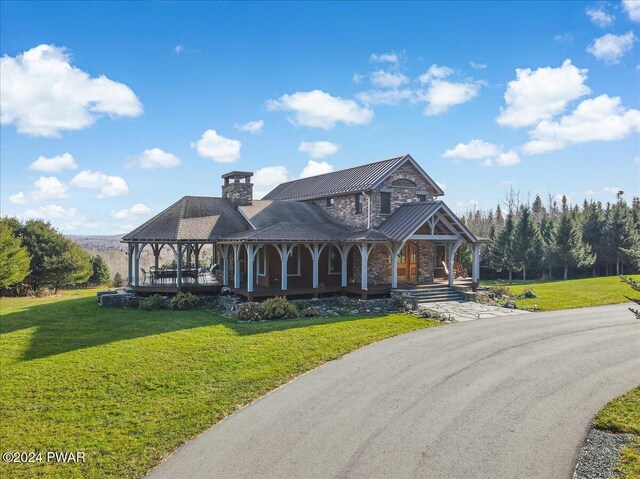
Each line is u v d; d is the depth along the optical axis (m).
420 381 11.11
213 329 16.92
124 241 24.03
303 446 8.09
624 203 53.88
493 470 7.21
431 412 9.35
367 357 13.12
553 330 16.19
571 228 46.16
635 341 14.54
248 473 7.29
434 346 14.15
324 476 7.15
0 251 34.75
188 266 28.03
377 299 21.95
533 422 8.84
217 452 7.99
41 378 11.92
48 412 9.92
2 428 9.20
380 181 24.73
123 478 7.32
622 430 8.44
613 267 51.06
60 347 14.89
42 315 21.39
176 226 25.06
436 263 27.53
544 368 11.94
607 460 7.43
